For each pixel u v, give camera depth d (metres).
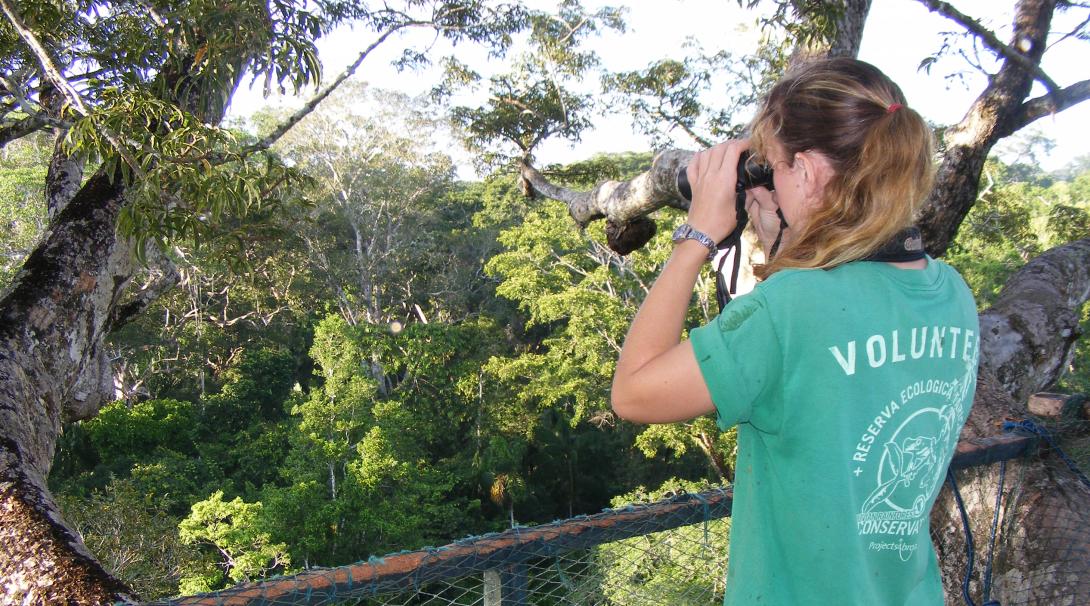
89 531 9.90
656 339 0.87
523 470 26.09
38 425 4.20
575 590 1.40
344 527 20.06
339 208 34.97
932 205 4.87
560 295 22.06
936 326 0.86
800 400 0.81
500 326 35.59
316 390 25.38
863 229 0.82
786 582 0.86
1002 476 1.79
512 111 12.97
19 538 2.69
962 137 4.88
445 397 28.33
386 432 23.77
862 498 0.83
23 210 25.16
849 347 0.80
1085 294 3.62
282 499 19.00
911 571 0.90
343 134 34.66
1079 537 1.76
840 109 0.85
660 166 3.38
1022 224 16.11
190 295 32.38
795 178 0.89
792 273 0.83
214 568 15.34
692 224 0.94
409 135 35.16
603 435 27.30
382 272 35.09
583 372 23.98
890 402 0.82
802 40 4.50
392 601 1.26
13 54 5.60
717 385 0.80
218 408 30.20
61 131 6.80
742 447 0.93
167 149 3.93
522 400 26.22
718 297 1.03
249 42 4.69
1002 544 1.89
